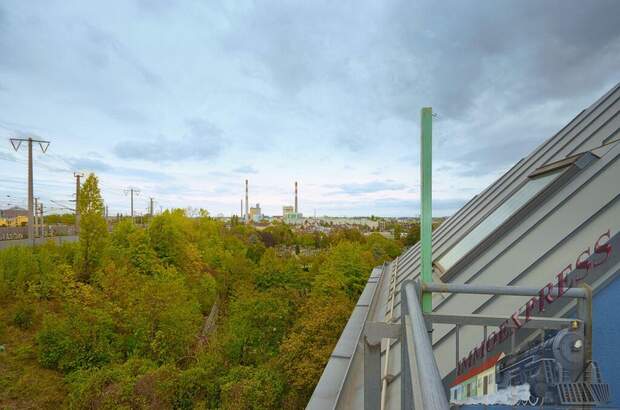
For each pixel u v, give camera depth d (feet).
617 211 12.94
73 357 69.41
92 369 66.13
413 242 225.97
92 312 79.20
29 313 79.77
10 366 64.49
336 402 13.48
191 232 184.03
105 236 114.93
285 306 94.53
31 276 89.66
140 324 79.05
